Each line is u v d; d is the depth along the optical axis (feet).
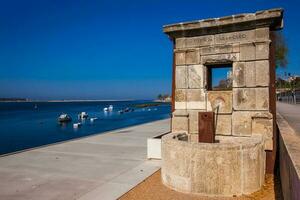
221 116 27.09
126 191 20.52
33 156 31.96
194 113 28.55
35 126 138.51
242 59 26.20
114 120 167.53
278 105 97.55
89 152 34.09
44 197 19.40
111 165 27.84
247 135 25.81
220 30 27.09
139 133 51.37
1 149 72.13
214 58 27.53
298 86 191.52
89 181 22.82
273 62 25.77
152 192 20.35
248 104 25.89
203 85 28.27
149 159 30.14
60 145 39.06
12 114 259.60
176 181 20.67
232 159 19.48
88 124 143.54
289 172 14.10
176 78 29.45
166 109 320.50
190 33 28.60
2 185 21.91
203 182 19.72
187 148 20.15
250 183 19.92
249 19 25.31
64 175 24.49
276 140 25.48
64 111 318.65
